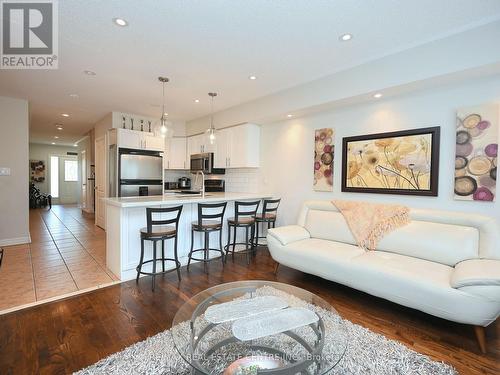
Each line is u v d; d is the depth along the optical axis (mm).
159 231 2969
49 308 2373
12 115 4395
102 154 5848
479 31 2299
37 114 5547
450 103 2756
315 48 2738
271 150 4680
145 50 2785
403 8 2092
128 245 3098
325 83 3451
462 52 2389
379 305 2543
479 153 2559
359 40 2584
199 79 3578
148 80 3615
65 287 2811
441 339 2000
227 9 2111
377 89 2959
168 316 2268
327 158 3854
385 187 3238
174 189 6379
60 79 3580
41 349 1813
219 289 2205
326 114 3885
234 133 4910
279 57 2943
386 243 2865
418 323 2221
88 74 3416
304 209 3783
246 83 3725
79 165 9625
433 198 2891
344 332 1684
